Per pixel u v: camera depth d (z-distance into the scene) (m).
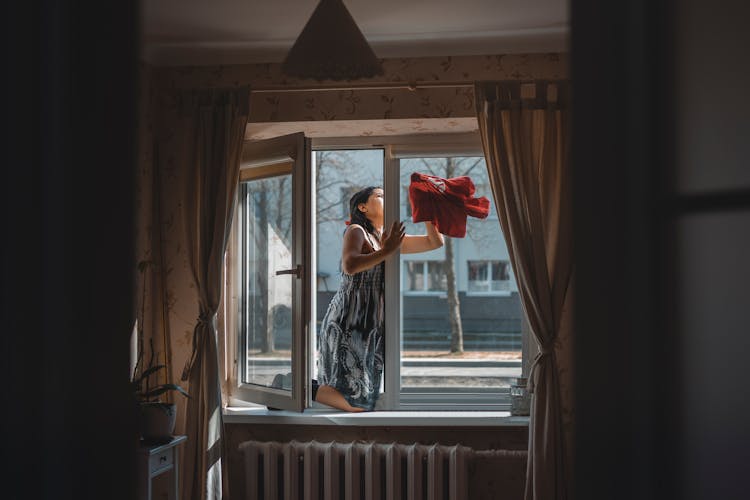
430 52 3.69
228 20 3.39
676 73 0.51
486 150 3.50
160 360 3.82
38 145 0.58
